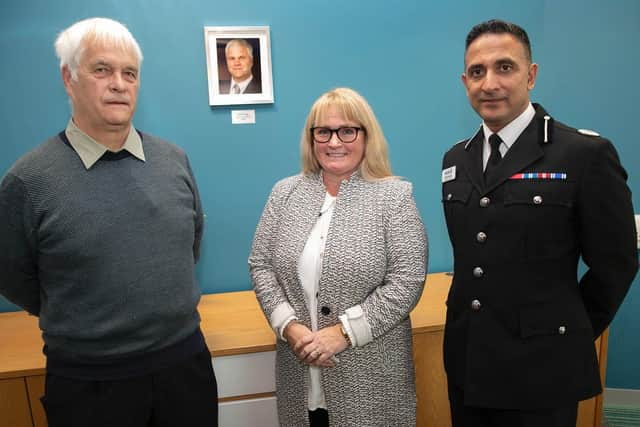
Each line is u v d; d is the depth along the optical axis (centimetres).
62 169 103
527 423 105
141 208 108
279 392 131
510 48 101
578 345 104
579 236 105
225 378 152
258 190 198
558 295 104
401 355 124
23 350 148
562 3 200
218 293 202
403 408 124
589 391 104
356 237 120
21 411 139
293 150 197
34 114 177
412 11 195
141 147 114
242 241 201
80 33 101
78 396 106
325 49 192
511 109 104
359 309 117
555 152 103
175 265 112
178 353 114
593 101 209
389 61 197
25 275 109
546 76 205
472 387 108
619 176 100
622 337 223
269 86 188
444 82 203
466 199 114
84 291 104
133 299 105
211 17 181
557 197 100
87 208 102
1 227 102
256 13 184
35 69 173
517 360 104
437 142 208
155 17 177
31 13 170
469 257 112
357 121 124
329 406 122
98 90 102
